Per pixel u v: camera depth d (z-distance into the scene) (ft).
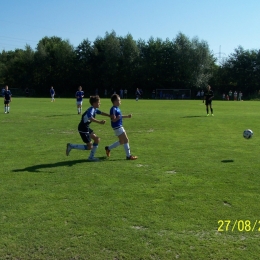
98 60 256.73
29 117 71.67
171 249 14.60
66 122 61.93
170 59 254.27
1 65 263.49
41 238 15.48
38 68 254.47
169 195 20.90
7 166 28.30
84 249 14.61
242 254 14.21
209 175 25.31
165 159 30.78
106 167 27.96
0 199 20.31
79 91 79.77
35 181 23.95
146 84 258.37
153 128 53.72
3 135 45.96
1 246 14.84
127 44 253.24
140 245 14.89
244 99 236.84
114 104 30.73
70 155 32.89
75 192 21.53
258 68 250.16
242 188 22.20
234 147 36.63
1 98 184.65
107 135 46.47
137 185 22.94
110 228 16.44
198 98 240.12
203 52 247.29
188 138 43.21
